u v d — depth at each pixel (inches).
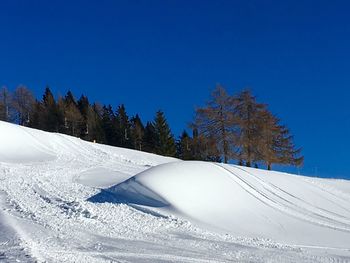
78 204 658.2
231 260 433.1
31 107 3090.6
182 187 705.0
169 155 2519.7
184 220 609.3
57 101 3157.0
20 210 621.6
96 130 2810.0
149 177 740.7
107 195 732.7
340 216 728.3
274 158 1551.4
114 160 1385.3
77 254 405.7
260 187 770.2
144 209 647.1
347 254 510.3
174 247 475.2
